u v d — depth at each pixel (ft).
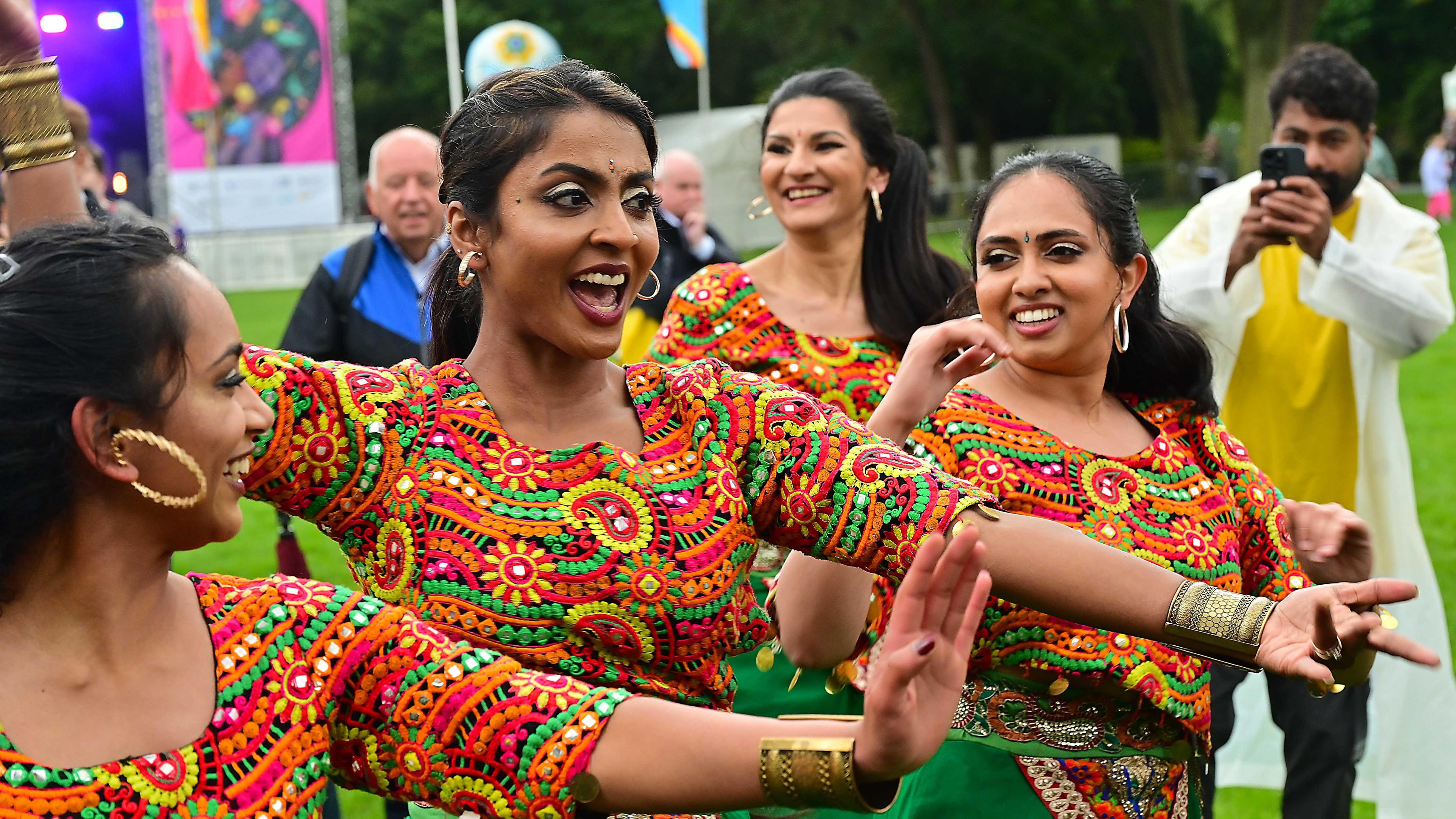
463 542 9.10
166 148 137.69
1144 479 12.57
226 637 7.86
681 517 9.35
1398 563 20.06
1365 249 20.45
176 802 7.39
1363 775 20.81
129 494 7.43
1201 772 12.69
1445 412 48.42
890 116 19.43
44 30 15.05
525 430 9.57
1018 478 12.25
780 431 9.76
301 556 18.83
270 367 9.08
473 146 9.52
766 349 18.79
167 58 135.85
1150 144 175.11
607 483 9.32
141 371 7.29
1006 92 174.60
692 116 124.47
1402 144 170.09
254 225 139.85
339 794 22.00
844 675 11.68
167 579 7.84
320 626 8.13
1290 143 20.22
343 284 23.41
